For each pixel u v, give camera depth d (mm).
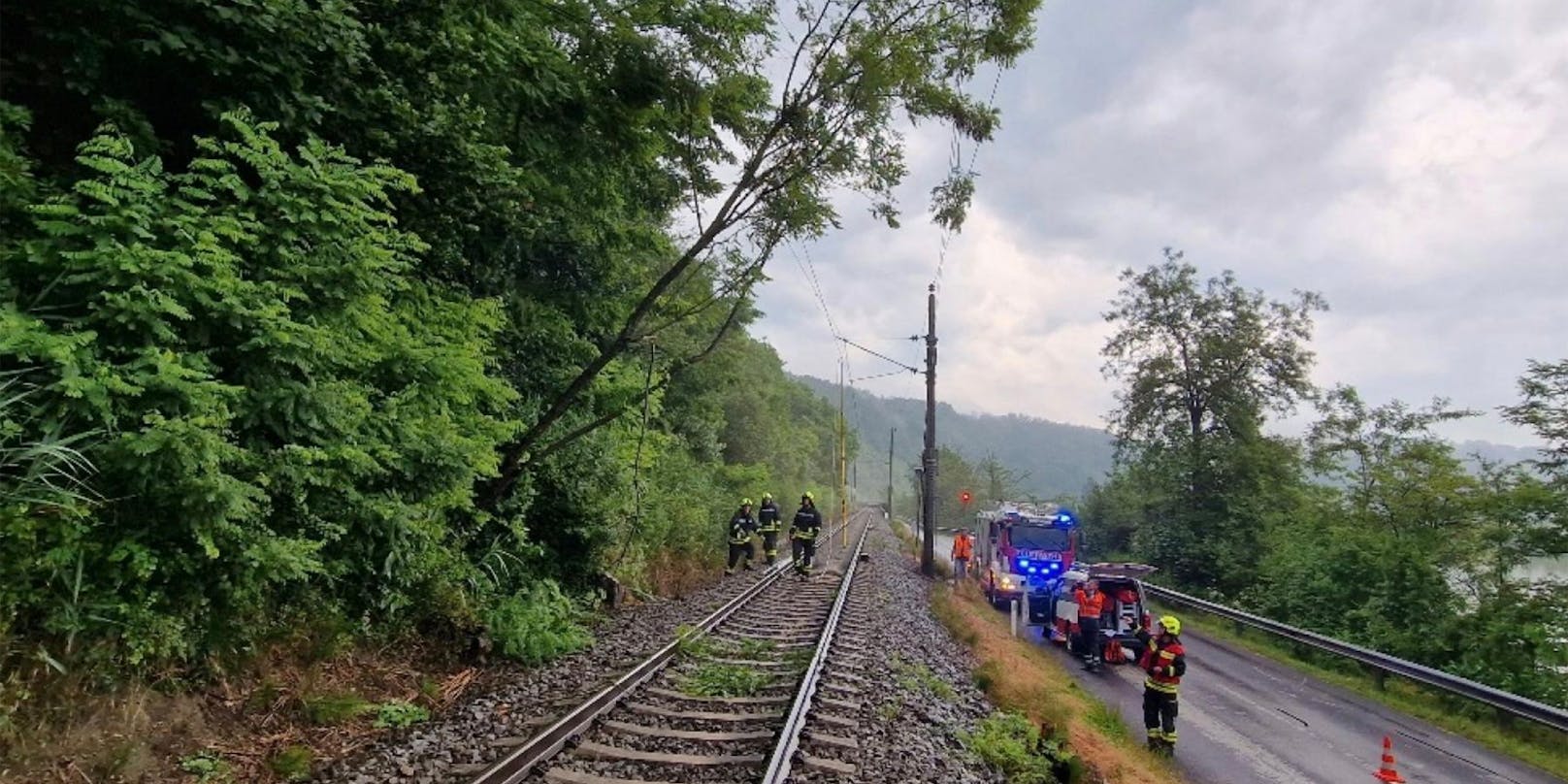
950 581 26625
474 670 9109
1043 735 8938
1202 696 14797
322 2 7215
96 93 6648
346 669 7805
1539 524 16031
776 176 11250
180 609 6117
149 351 5457
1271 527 28656
